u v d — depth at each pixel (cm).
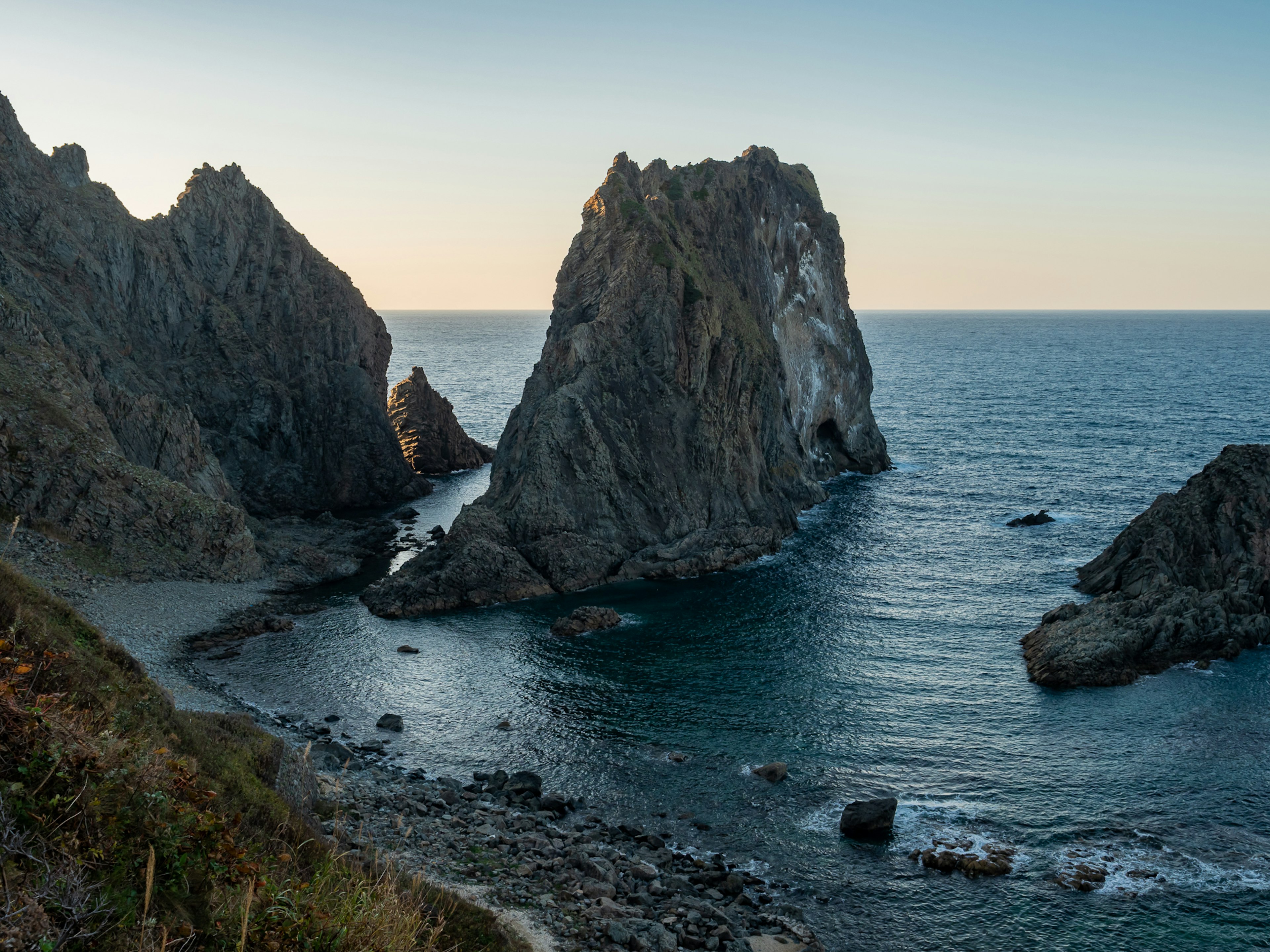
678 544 8944
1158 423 17250
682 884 3616
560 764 4862
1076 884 3762
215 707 5275
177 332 10531
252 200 11706
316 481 11169
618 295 9981
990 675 6088
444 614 7444
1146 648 6181
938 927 3516
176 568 7431
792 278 13388
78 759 1348
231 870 1381
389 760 4847
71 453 7231
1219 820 4275
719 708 5606
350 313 12525
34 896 985
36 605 2911
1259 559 6956
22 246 9112
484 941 2414
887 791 4588
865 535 9962
